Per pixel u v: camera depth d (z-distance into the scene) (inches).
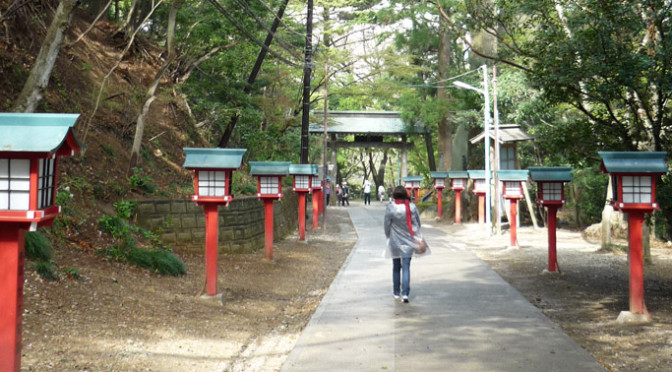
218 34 627.5
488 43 969.5
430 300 285.7
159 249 362.6
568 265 431.2
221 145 690.2
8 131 121.9
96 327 200.7
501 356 187.5
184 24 611.2
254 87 761.0
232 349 201.5
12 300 126.9
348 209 1235.9
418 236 283.9
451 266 409.4
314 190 767.7
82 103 478.6
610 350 200.5
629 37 307.4
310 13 748.6
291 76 989.8
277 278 370.0
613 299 297.6
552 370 172.6
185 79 687.1
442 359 184.2
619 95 301.7
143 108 447.5
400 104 1195.9
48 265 248.4
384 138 1750.7
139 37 719.7
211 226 282.8
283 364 179.5
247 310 272.4
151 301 254.5
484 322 237.3
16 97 376.8
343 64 1072.8
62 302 220.4
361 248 543.5
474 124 1008.9
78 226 324.5
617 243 602.2
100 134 460.8
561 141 347.6
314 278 383.6
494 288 319.6
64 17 299.9
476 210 965.2
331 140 1513.3
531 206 845.2
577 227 868.6
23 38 436.1
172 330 214.7
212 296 279.3
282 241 602.9
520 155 958.4
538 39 345.7
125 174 434.9
